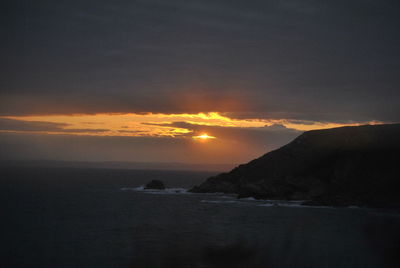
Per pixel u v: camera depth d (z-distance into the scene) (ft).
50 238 168.96
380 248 144.15
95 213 254.88
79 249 147.74
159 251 142.10
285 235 173.27
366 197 295.89
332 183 329.52
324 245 150.71
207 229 191.11
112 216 240.32
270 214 244.22
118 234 178.09
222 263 124.26
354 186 318.65
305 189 334.03
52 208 282.36
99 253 141.18
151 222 216.13
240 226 199.62
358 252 138.82
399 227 190.70
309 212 253.03
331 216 232.73
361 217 228.84
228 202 320.70
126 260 131.23
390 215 237.66
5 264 128.98
